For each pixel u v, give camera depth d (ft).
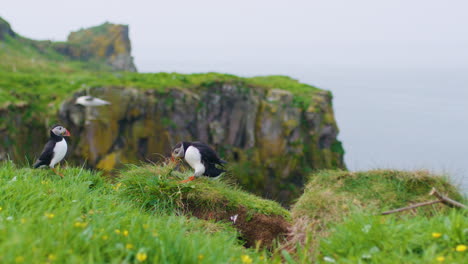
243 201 20.97
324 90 132.67
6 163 21.70
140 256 10.57
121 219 14.16
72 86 106.83
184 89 114.32
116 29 202.08
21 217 12.91
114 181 22.65
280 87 130.93
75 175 22.20
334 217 15.62
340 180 17.53
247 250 15.69
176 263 11.26
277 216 20.63
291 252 15.71
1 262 9.32
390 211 13.74
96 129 98.78
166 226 14.03
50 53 177.68
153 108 107.14
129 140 103.19
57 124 22.84
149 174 21.50
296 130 122.01
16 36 171.83
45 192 16.65
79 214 13.78
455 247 11.78
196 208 20.49
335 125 127.95
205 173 21.72
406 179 16.75
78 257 10.12
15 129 90.12
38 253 9.87
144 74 121.70
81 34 201.16
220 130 116.88
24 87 104.17
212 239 14.80
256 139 120.88
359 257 11.92
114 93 103.65
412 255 11.59
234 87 120.78
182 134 110.83
